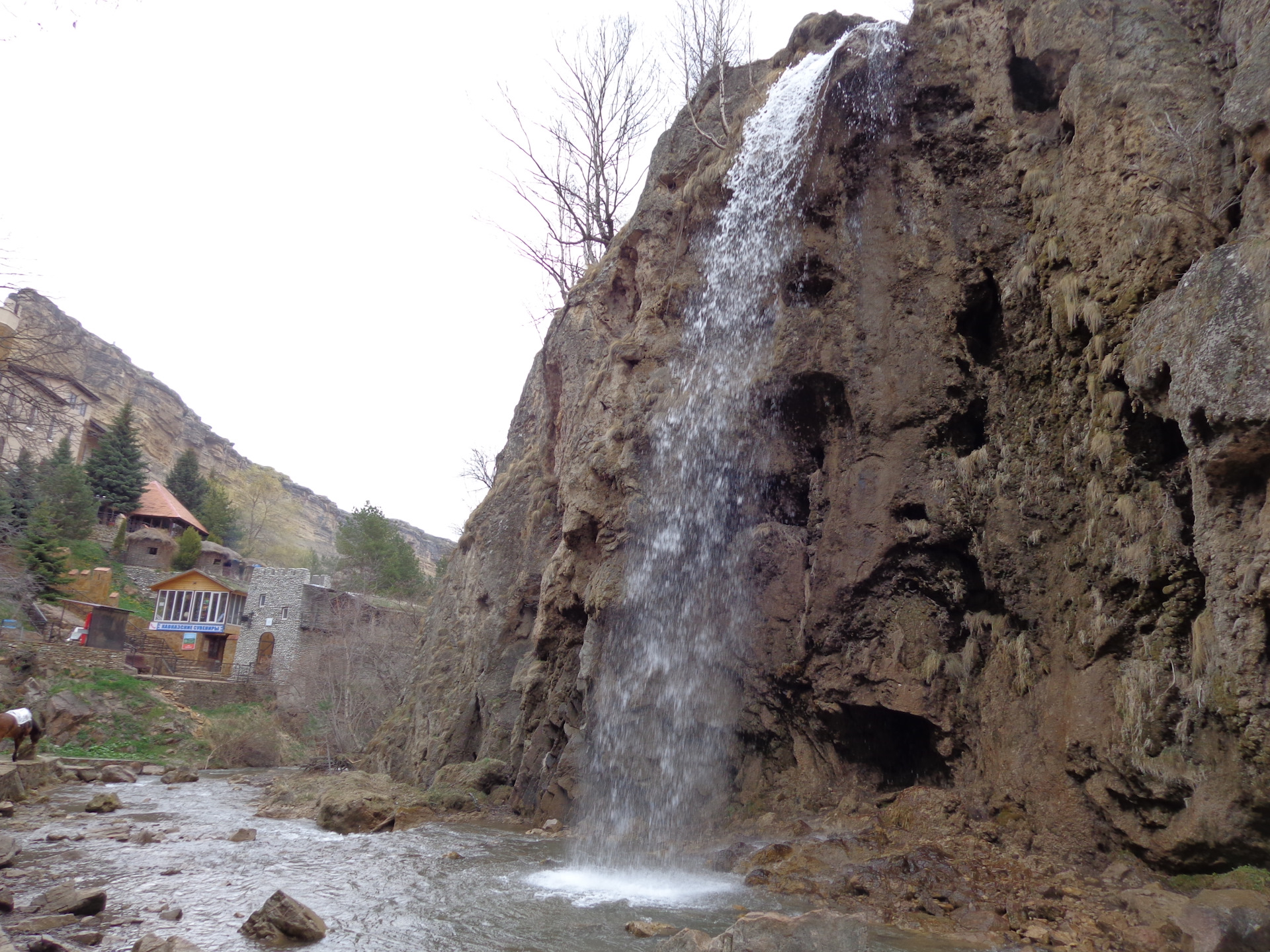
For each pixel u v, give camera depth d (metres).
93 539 61.31
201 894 7.28
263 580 54.47
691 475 12.80
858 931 5.69
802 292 11.53
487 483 42.38
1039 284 8.97
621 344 14.97
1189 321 6.54
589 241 26.59
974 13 10.72
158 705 34.47
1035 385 9.14
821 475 11.07
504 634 18.41
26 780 15.56
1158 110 7.92
